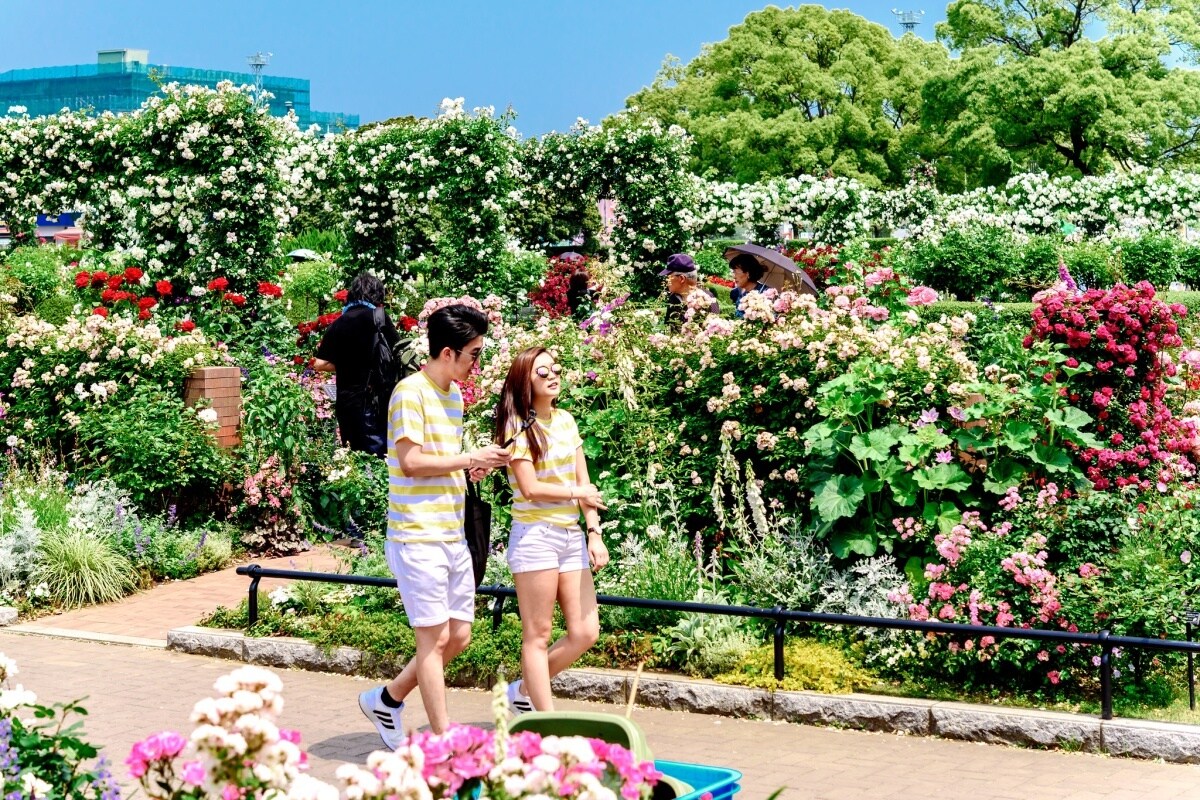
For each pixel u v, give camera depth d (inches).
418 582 213.2
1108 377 303.0
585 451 338.0
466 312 214.8
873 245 1025.5
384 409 376.5
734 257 458.0
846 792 210.2
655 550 311.3
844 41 2079.2
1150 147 1737.2
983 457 300.8
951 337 350.9
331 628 299.9
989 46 1867.6
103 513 398.0
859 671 262.4
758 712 256.4
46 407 448.8
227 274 678.5
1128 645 234.1
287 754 113.9
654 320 371.6
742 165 1993.1
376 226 795.4
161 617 348.8
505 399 219.6
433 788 111.8
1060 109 1722.4
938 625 249.3
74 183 741.3
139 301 528.7
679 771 156.2
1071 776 217.6
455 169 786.2
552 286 795.4
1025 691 253.8
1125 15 1798.7
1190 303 817.5
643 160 944.3
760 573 290.5
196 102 677.9
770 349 327.6
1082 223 1270.9
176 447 423.2
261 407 436.8
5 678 158.7
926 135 2010.3
